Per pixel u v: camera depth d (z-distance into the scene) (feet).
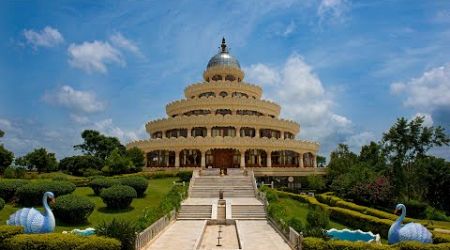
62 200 125.49
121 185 157.79
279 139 275.18
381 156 239.30
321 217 115.34
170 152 282.77
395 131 233.35
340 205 172.35
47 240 78.54
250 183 210.79
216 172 236.63
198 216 152.15
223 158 274.77
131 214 143.54
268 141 269.85
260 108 301.02
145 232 98.12
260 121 284.41
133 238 85.51
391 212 173.99
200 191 196.85
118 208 150.30
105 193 149.48
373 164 260.01
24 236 79.82
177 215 151.74
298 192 236.02
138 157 261.85
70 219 124.67
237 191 197.06
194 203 166.91
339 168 254.27
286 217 129.08
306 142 294.46
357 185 190.90
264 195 171.53
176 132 290.56
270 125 289.94
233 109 292.40
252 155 277.64
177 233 120.47
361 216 135.03
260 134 290.97
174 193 170.09
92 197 169.48
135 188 173.68
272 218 138.21
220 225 141.28
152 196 180.34
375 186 184.55
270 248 99.30
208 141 261.44
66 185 151.84
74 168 305.53
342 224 147.43
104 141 410.72
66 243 78.13
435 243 85.35
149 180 233.14
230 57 338.54
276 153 286.66
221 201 170.30
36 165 314.35
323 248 79.87
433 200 180.04
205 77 339.57
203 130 283.38
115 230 84.38
